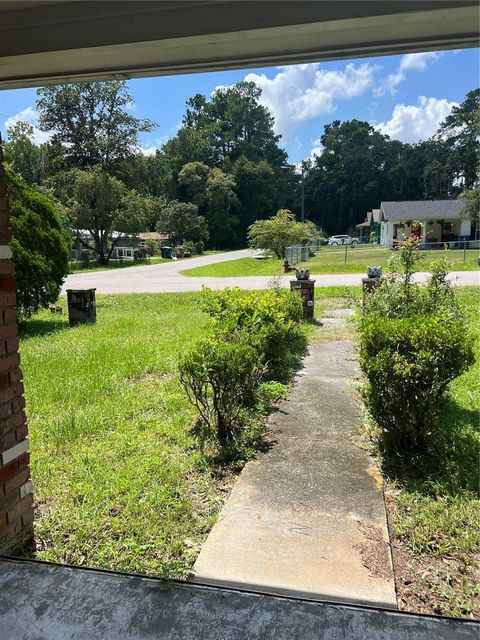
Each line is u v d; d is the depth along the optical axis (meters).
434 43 1.92
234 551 2.11
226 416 3.32
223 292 6.16
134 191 34.56
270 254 34.12
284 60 2.08
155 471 2.90
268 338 4.84
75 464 3.05
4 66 2.19
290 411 3.95
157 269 28.06
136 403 4.21
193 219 50.41
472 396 4.11
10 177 9.11
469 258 22.14
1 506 2.04
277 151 67.25
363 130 63.06
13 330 2.11
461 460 2.91
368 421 3.61
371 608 1.74
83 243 35.16
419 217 34.38
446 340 2.91
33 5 1.99
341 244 45.62
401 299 5.06
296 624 1.66
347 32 1.91
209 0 1.88
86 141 36.53
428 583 1.94
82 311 9.32
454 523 2.31
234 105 65.44
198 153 61.06
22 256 8.80
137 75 2.25
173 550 2.15
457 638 1.60
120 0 1.92
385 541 2.16
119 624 1.68
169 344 6.77
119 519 2.40
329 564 2.01
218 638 1.61
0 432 2.03
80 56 2.09
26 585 1.88
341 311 9.89
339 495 2.57
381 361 2.94
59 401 4.33
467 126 38.53
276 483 2.72
